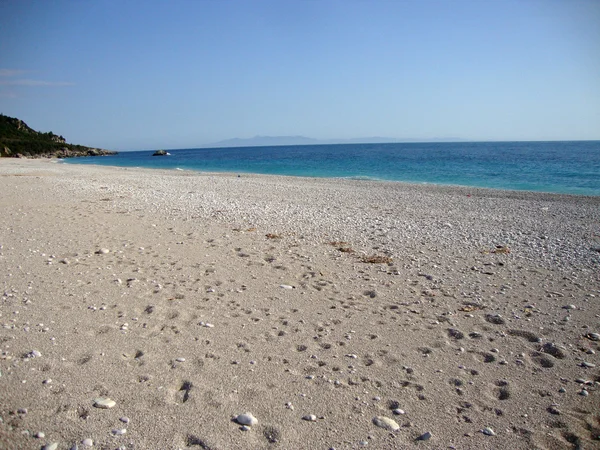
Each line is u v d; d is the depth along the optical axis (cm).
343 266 771
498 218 1296
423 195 1864
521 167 3969
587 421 349
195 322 527
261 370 418
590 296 626
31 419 334
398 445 319
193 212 1301
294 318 545
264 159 7012
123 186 2062
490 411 363
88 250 845
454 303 603
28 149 9675
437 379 411
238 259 805
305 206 1484
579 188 2402
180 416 344
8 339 467
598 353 461
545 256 842
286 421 343
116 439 315
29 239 923
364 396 380
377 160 5734
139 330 501
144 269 733
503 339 495
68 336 479
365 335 501
